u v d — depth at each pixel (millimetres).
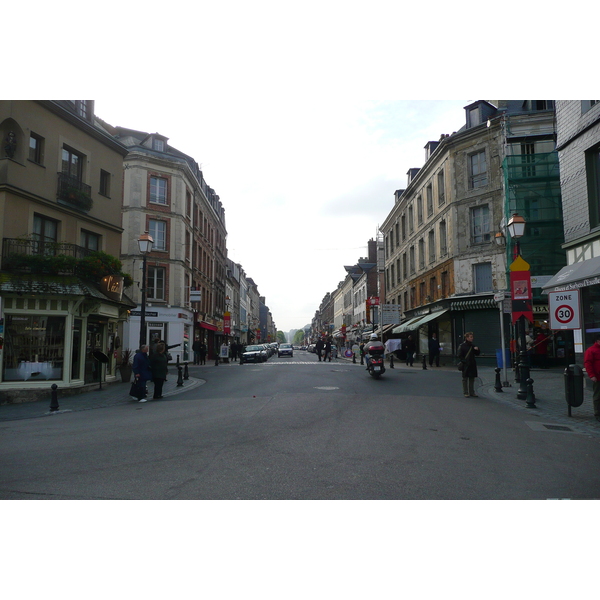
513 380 17625
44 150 17406
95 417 11508
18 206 16281
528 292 12992
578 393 10008
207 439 7938
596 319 13555
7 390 15383
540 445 7438
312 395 13578
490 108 28125
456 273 27781
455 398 13117
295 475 5746
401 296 40906
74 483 5598
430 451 6930
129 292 32625
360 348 31266
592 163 14266
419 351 34750
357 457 6578
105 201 20562
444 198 29609
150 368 15227
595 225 14078
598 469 6082
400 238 41062
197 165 41219
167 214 34312
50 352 16391
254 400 12820
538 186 24719
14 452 7410
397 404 11742
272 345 71125
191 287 38000
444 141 28672
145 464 6406
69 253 17438
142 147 33531
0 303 15430
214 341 51094
